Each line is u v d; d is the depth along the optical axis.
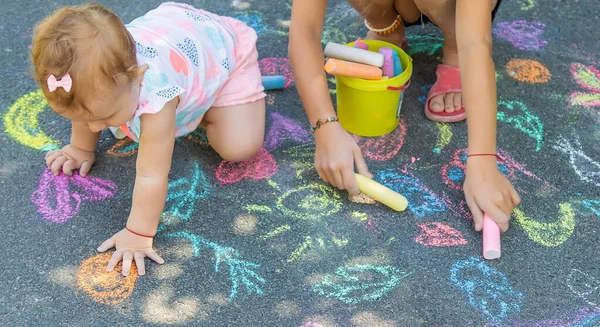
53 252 1.90
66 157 2.15
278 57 2.67
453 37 2.31
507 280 1.83
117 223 1.99
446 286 1.81
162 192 1.83
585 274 1.84
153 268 1.86
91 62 1.57
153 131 1.78
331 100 2.31
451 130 2.31
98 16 1.64
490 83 1.90
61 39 1.57
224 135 2.12
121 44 1.63
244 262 1.88
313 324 1.73
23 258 1.89
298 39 2.11
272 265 1.87
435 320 1.73
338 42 2.72
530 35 2.74
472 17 1.90
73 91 1.58
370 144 2.26
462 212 2.02
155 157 1.81
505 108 2.39
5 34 2.77
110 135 2.29
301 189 2.10
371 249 1.92
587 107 2.40
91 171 2.16
